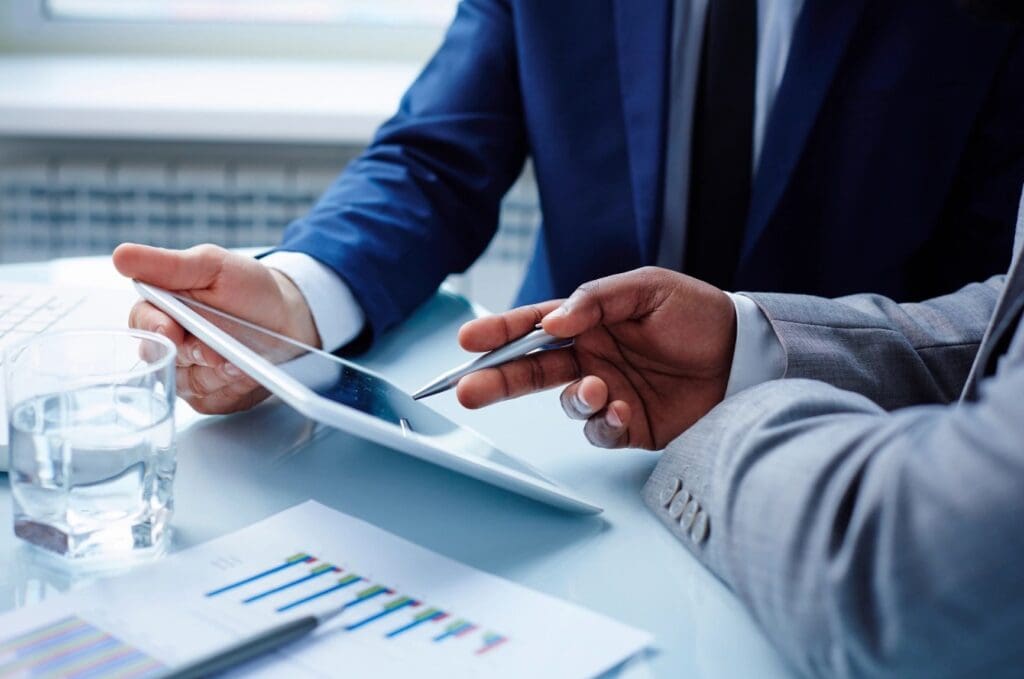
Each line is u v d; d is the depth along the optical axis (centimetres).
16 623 48
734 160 116
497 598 52
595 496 66
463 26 122
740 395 61
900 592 40
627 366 74
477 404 70
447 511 63
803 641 45
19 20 219
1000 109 111
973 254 115
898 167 114
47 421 54
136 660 45
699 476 58
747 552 50
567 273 122
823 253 117
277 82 205
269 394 77
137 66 214
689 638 50
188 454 69
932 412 46
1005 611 38
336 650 47
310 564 55
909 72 111
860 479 45
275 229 206
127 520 55
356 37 224
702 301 72
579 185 119
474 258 112
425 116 113
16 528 56
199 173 201
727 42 114
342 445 71
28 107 180
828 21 108
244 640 46
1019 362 44
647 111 114
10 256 206
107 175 201
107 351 59
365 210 97
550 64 117
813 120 110
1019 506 36
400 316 93
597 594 54
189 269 72
